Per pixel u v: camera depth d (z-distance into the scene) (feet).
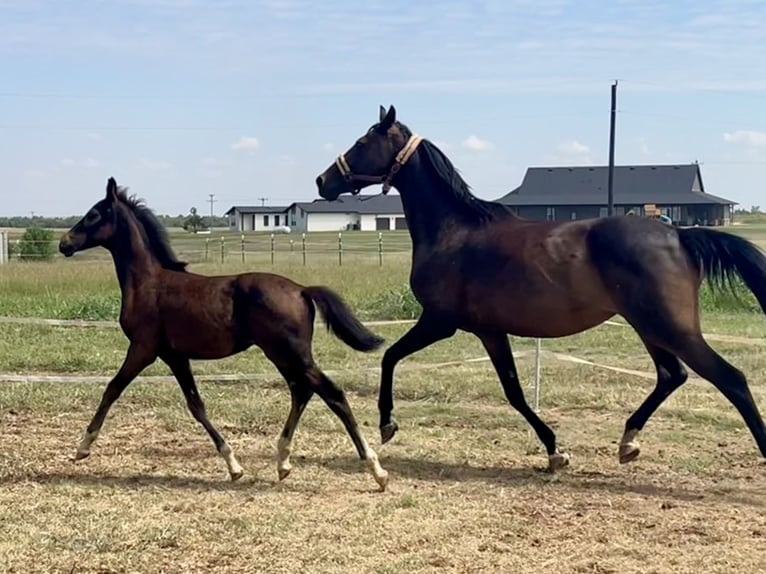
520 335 21.54
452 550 16.85
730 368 19.69
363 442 20.34
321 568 15.98
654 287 19.70
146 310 20.79
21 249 100.83
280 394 31.22
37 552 16.58
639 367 36.63
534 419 22.22
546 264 20.59
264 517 18.58
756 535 17.63
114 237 21.21
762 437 19.44
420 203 22.43
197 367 35.78
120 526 17.93
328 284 66.69
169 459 23.22
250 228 293.23
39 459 23.00
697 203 182.60
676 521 18.45
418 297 22.27
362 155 22.81
